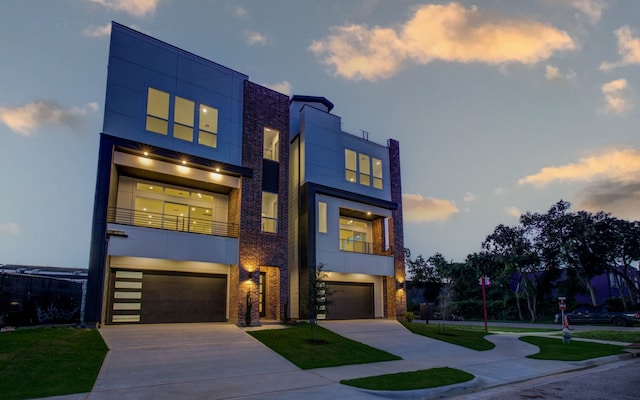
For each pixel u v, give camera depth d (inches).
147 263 745.0
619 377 465.1
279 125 899.4
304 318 837.8
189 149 757.9
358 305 1007.0
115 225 657.6
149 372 401.4
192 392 344.8
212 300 796.0
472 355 610.5
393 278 1033.5
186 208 823.7
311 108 962.7
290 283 897.5
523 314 1717.5
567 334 743.7
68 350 445.4
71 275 1456.7
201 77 805.2
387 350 611.2
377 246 1095.0
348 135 1020.5
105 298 681.0
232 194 848.3
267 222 852.6
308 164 924.6
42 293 638.5
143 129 711.7
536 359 585.3
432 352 620.4
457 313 1817.2
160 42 763.4
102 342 505.7
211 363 453.1
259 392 353.1
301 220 900.0
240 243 778.8
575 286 1669.5
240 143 828.6
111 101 687.7
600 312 1282.0
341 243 1051.3
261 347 551.5
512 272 1712.6
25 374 353.7
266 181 853.8
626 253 1521.9
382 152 1093.8
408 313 1032.2
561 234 1635.1
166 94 753.0
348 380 403.2
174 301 757.3
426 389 372.5
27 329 549.0
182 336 576.1
